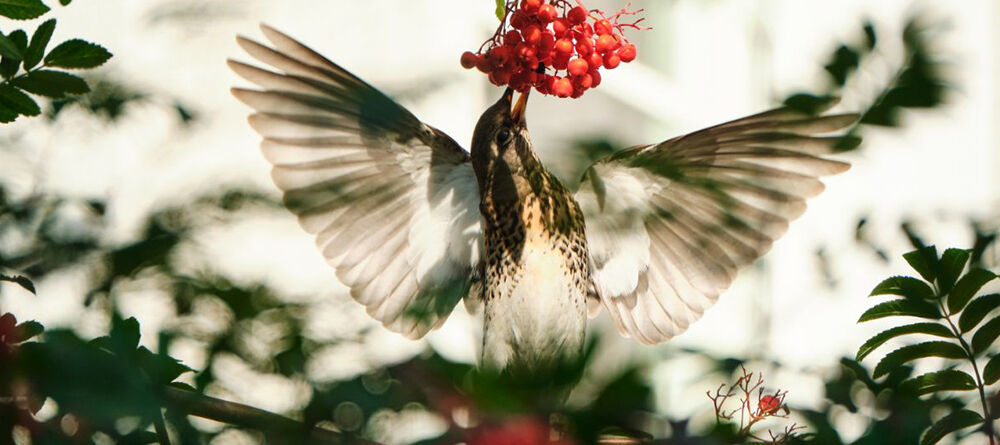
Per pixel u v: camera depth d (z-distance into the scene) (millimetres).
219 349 4828
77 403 4285
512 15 5098
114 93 5199
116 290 4934
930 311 4922
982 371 4891
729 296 5656
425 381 4336
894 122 4867
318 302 4867
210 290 4867
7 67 4918
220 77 5586
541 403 4289
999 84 7793
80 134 5207
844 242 5168
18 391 4375
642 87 6363
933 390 4895
